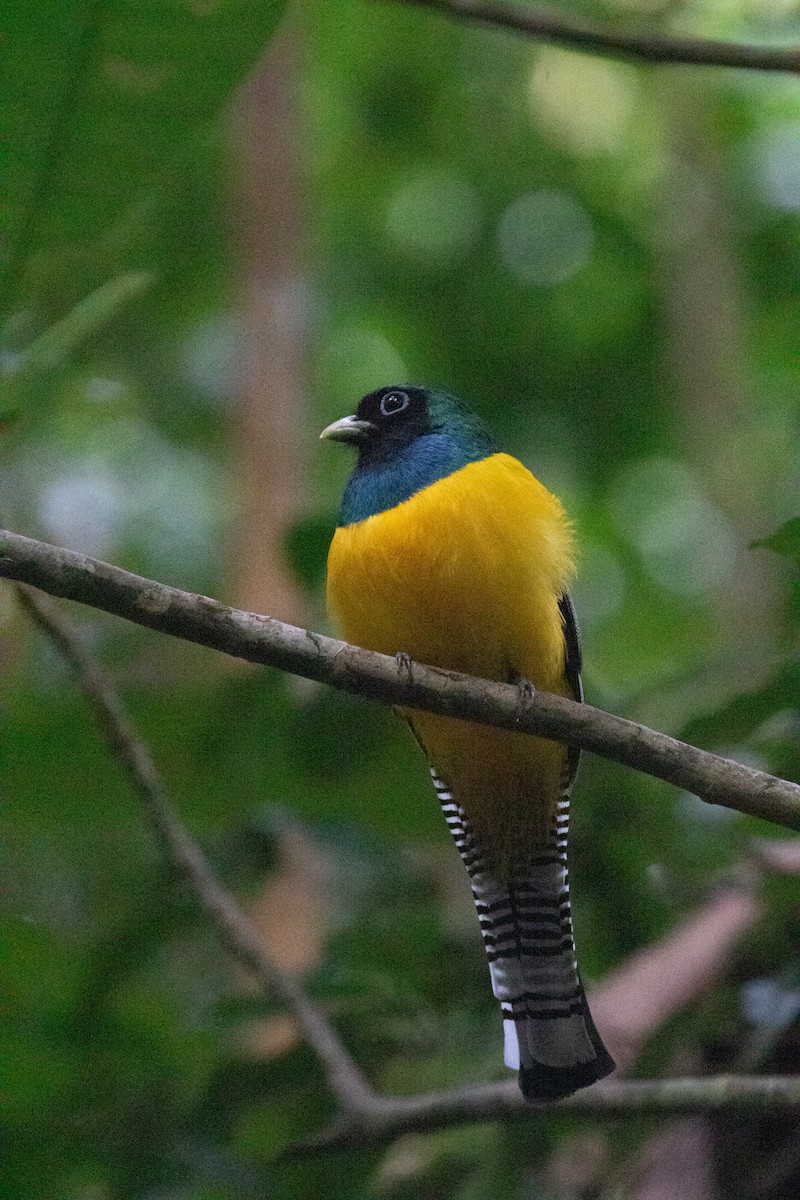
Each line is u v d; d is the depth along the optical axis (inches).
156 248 698.2
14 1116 362.3
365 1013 389.1
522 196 719.7
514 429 716.7
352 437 388.5
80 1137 357.7
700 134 687.7
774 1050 381.7
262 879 414.6
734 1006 380.5
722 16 551.8
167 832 352.5
